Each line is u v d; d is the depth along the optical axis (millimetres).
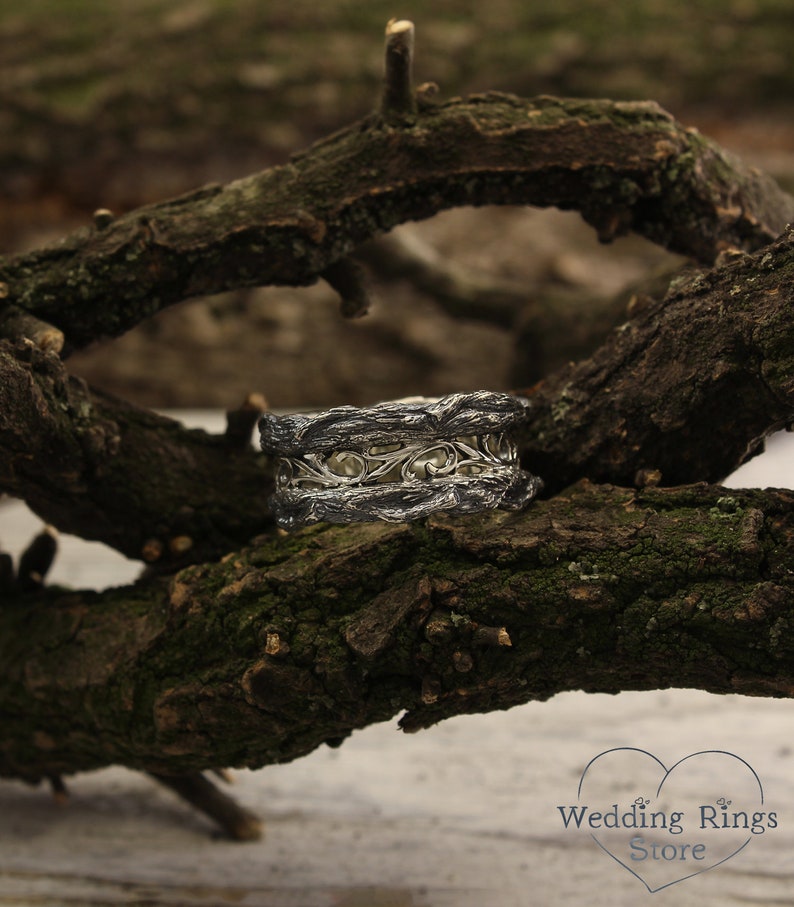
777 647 1299
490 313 3479
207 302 5043
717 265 1479
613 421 1529
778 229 1869
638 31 5047
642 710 2260
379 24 5016
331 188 1682
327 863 1738
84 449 1578
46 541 1871
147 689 1534
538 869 1693
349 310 1827
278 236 1673
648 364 1490
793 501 1352
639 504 1427
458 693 1412
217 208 1679
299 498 1536
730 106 5191
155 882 1697
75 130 4984
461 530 1425
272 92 5020
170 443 1761
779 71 5062
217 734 1497
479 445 1593
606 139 1710
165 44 4949
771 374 1331
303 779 2037
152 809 1973
